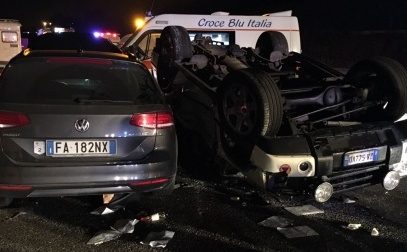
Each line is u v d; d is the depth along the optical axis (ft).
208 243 11.66
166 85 19.35
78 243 11.37
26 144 11.31
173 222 12.86
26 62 12.70
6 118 11.27
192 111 17.19
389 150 14.47
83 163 11.51
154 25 31.27
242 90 13.76
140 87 13.07
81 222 12.59
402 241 12.11
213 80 16.90
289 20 33.86
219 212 13.69
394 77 15.67
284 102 15.11
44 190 11.43
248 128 13.73
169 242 11.61
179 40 18.31
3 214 12.92
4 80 12.27
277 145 13.15
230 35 32.94
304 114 15.02
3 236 11.58
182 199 14.62
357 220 13.41
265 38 21.11
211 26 32.50
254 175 13.84
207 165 17.44
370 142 14.26
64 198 14.21
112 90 12.56
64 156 11.44
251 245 11.66
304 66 18.62
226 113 14.46
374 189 16.16
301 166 13.16
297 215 13.66
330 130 13.98
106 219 12.85
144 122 12.11
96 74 12.87
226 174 16.35
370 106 15.99
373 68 16.26
